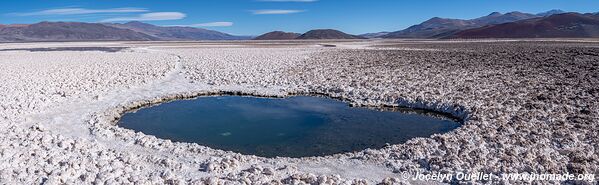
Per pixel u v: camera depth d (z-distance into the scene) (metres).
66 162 7.43
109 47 53.09
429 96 13.57
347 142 9.92
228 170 7.42
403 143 9.59
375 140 10.03
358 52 34.81
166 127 11.45
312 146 9.69
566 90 14.12
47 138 9.05
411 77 17.83
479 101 12.59
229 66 23.22
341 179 7.00
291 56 30.45
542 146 8.40
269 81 17.52
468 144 8.54
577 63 21.77
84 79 17.89
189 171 7.45
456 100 12.80
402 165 7.67
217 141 10.18
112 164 7.50
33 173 7.00
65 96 14.14
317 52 35.44
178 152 8.51
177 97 15.22
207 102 14.61
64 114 11.86
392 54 31.72
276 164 7.84
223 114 12.86
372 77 18.03
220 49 43.03
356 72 19.86
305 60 26.67
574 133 9.12
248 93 15.60
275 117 12.41
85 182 6.71
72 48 51.03
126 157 7.93
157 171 7.37
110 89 15.68
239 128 11.29
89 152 8.28
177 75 19.86
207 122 11.95
